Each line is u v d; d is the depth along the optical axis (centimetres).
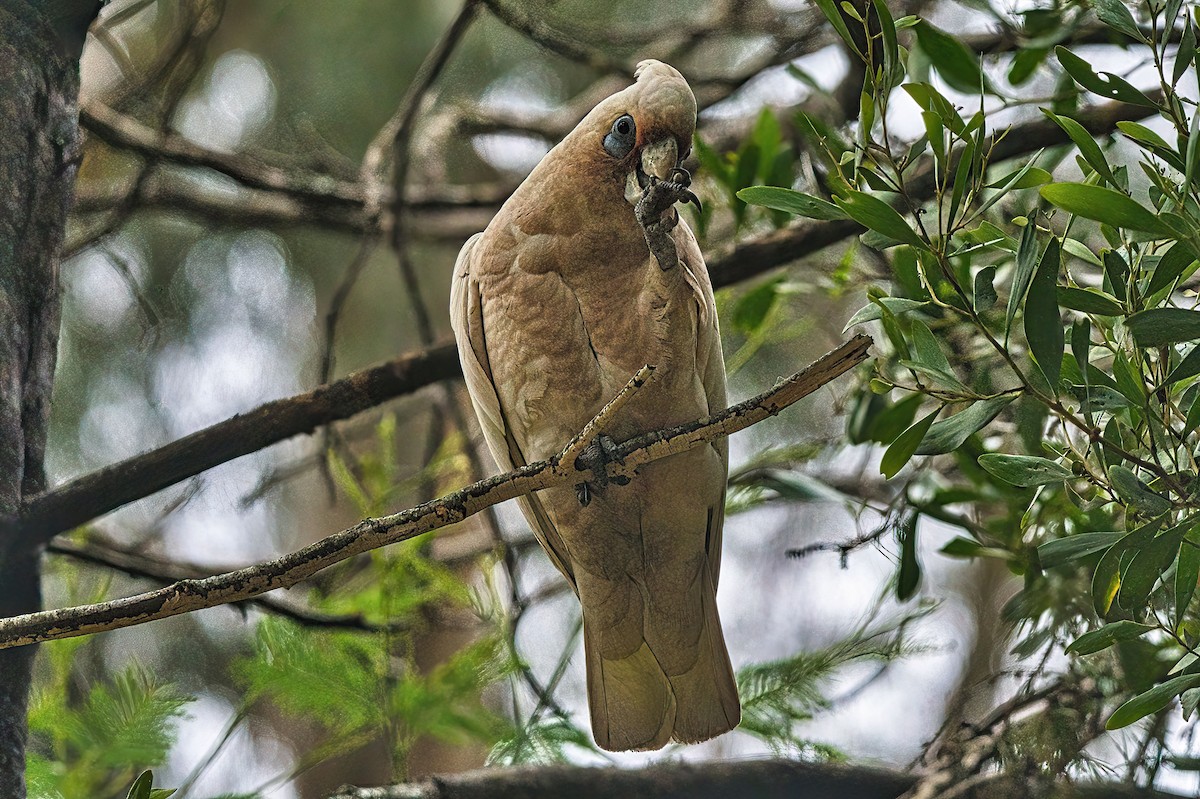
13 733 715
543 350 734
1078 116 858
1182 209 512
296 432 847
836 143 748
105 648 1409
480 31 1513
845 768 910
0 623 541
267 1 1555
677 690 838
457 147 1566
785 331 1134
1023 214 821
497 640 987
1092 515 750
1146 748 796
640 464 668
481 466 1118
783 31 1261
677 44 1286
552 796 892
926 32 796
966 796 845
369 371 857
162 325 1473
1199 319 509
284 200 1251
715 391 784
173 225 1562
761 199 592
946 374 605
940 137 591
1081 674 860
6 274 756
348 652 977
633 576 809
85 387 1481
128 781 965
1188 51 539
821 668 983
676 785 899
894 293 951
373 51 1573
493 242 748
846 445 1097
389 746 947
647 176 700
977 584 1476
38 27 793
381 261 1655
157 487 804
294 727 1473
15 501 745
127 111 1202
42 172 784
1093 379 572
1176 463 572
